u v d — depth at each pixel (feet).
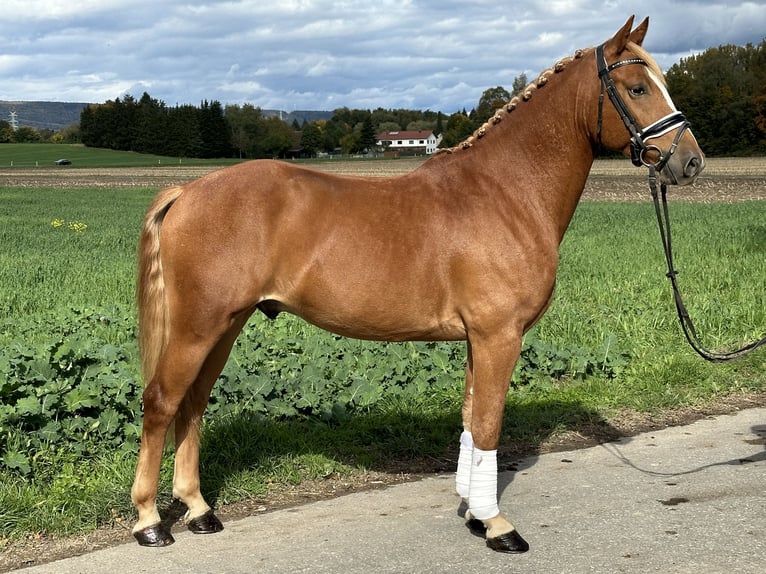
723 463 16.97
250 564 12.46
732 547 12.84
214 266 12.87
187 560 12.66
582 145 13.79
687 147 13.15
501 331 13.08
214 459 16.75
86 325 28.09
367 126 420.77
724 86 245.45
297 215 13.09
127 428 17.28
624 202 113.50
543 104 13.79
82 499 14.61
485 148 13.82
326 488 16.01
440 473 16.89
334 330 13.78
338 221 13.12
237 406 19.03
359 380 20.71
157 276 13.38
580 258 47.91
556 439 19.01
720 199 117.91
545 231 13.46
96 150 398.83
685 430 19.45
